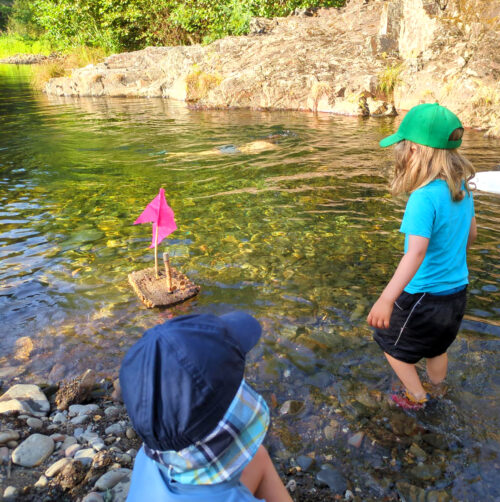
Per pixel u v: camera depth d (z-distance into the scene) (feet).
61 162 25.02
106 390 9.03
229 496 3.99
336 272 12.66
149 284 12.13
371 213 16.56
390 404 8.29
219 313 10.99
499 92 30.07
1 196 19.72
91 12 68.59
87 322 10.93
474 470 7.00
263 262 13.30
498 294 11.32
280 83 39.70
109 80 52.39
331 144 26.66
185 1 59.72
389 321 7.37
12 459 7.25
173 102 45.32
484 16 35.58
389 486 6.79
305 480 6.91
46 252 14.39
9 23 155.12
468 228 7.38
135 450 7.58
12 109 44.21
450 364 9.09
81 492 6.79
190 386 3.68
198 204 17.95
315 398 8.47
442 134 6.93
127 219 16.83
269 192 19.04
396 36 41.22
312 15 51.78
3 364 9.61
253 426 4.01
